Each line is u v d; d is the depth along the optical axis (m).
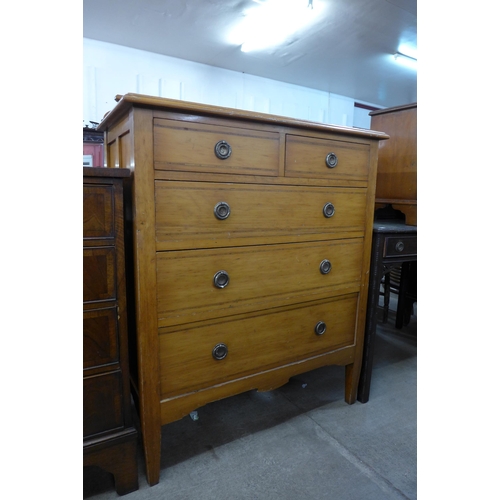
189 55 3.90
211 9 2.89
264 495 1.11
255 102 4.68
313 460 1.27
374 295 1.58
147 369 1.08
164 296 1.07
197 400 1.18
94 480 1.17
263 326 1.30
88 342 1.03
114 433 1.08
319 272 1.41
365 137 1.44
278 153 1.22
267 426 1.46
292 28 3.19
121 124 1.13
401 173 1.95
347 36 3.38
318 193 1.35
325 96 5.42
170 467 1.22
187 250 1.09
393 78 4.67
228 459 1.27
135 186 0.99
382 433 1.43
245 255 1.21
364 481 1.18
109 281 1.04
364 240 1.53
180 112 1.02
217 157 1.10
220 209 1.12
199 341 1.16
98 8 2.86
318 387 1.80
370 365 1.63
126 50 3.66
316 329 1.44
